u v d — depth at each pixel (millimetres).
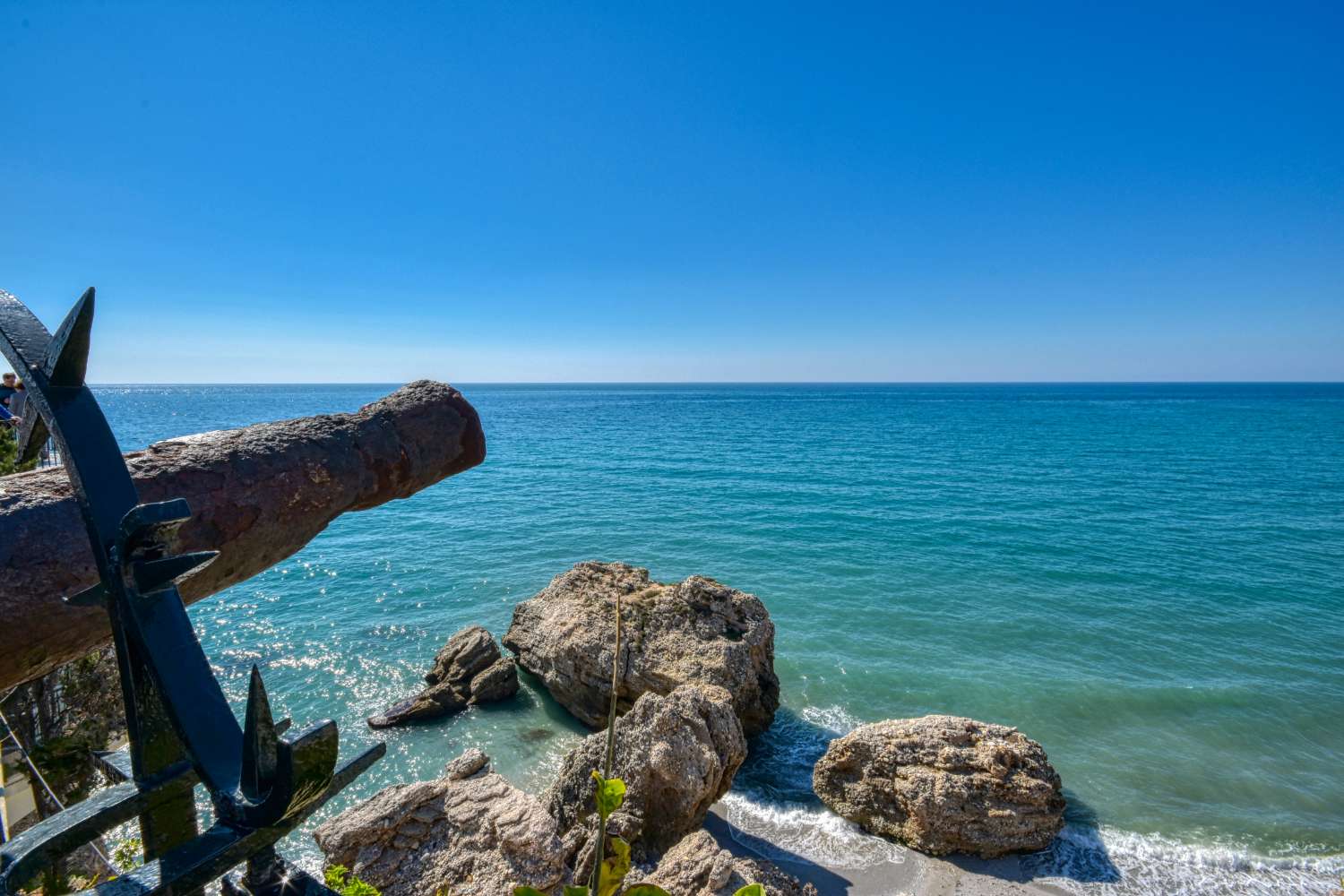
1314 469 53594
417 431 4613
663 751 9688
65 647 2834
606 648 14898
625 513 36812
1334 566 26531
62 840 1776
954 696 16109
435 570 26438
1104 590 23625
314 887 1920
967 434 86625
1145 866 10594
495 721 15117
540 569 26531
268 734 1620
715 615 15086
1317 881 10281
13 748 6324
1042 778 11062
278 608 21969
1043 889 10094
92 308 1893
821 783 12000
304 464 3951
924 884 10148
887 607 22094
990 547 29547
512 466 56500
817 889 10062
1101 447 69875
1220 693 16156
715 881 7855
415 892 7238
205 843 1653
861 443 75438
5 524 2631
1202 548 29156
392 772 13336
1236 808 12016
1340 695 16109
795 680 16891
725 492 43469
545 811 7934
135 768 1973
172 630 1921
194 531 3416
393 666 17656
